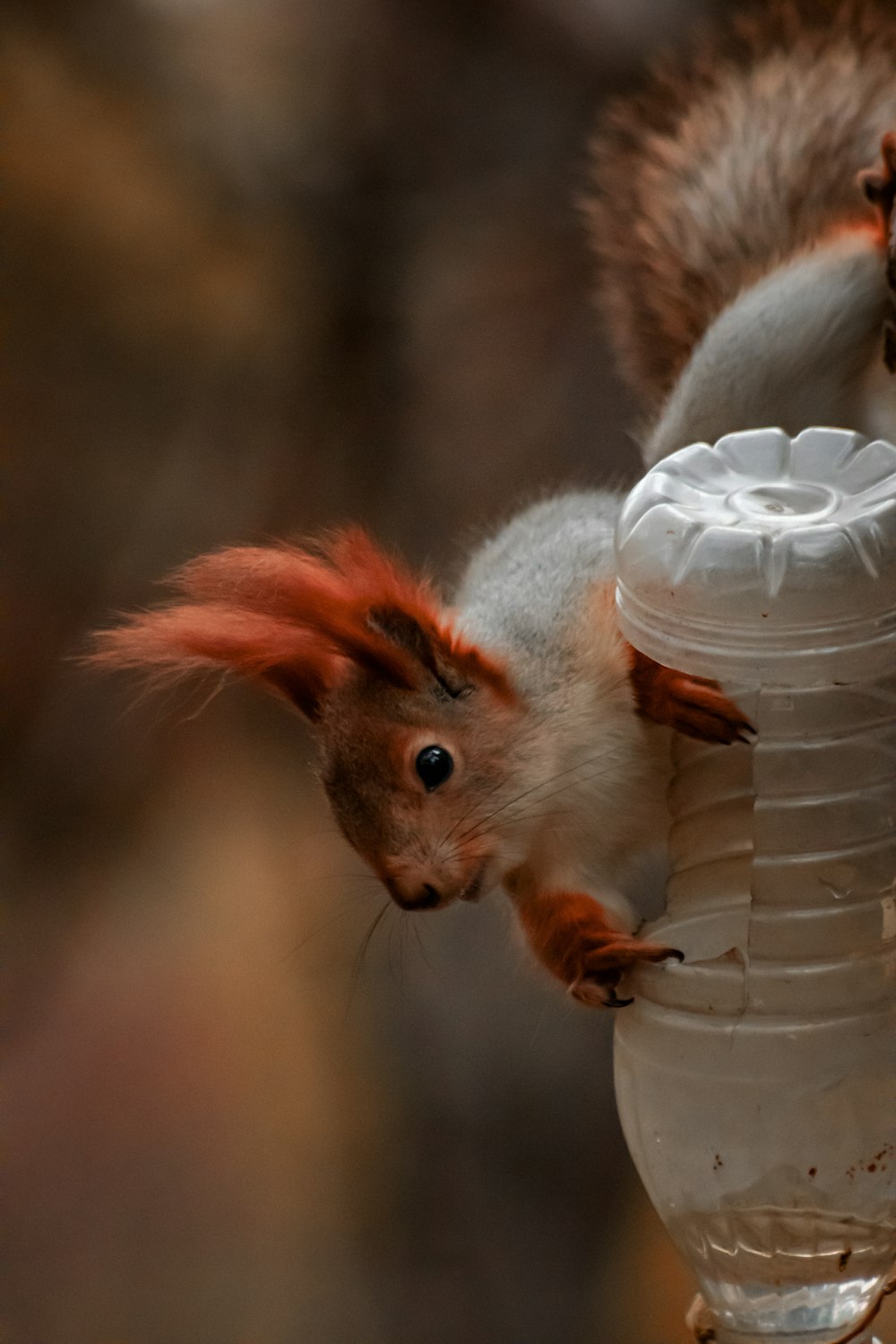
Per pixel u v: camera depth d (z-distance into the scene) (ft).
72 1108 22.76
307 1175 21.95
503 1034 21.94
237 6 22.91
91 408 23.49
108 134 23.00
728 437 15.47
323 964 22.97
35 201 22.99
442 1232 21.59
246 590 15.80
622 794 15.79
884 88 16.19
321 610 15.81
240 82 22.82
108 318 23.34
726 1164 15.39
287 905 23.77
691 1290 20.98
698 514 15.40
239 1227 21.88
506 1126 21.83
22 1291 21.52
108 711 24.58
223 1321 21.21
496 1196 21.68
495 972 22.13
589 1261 21.25
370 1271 21.27
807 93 16.21
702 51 16.40
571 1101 21.67
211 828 24.95
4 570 23.58
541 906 15.78
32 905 24.38
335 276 23.07
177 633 15.81
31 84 22.81
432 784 15.81
